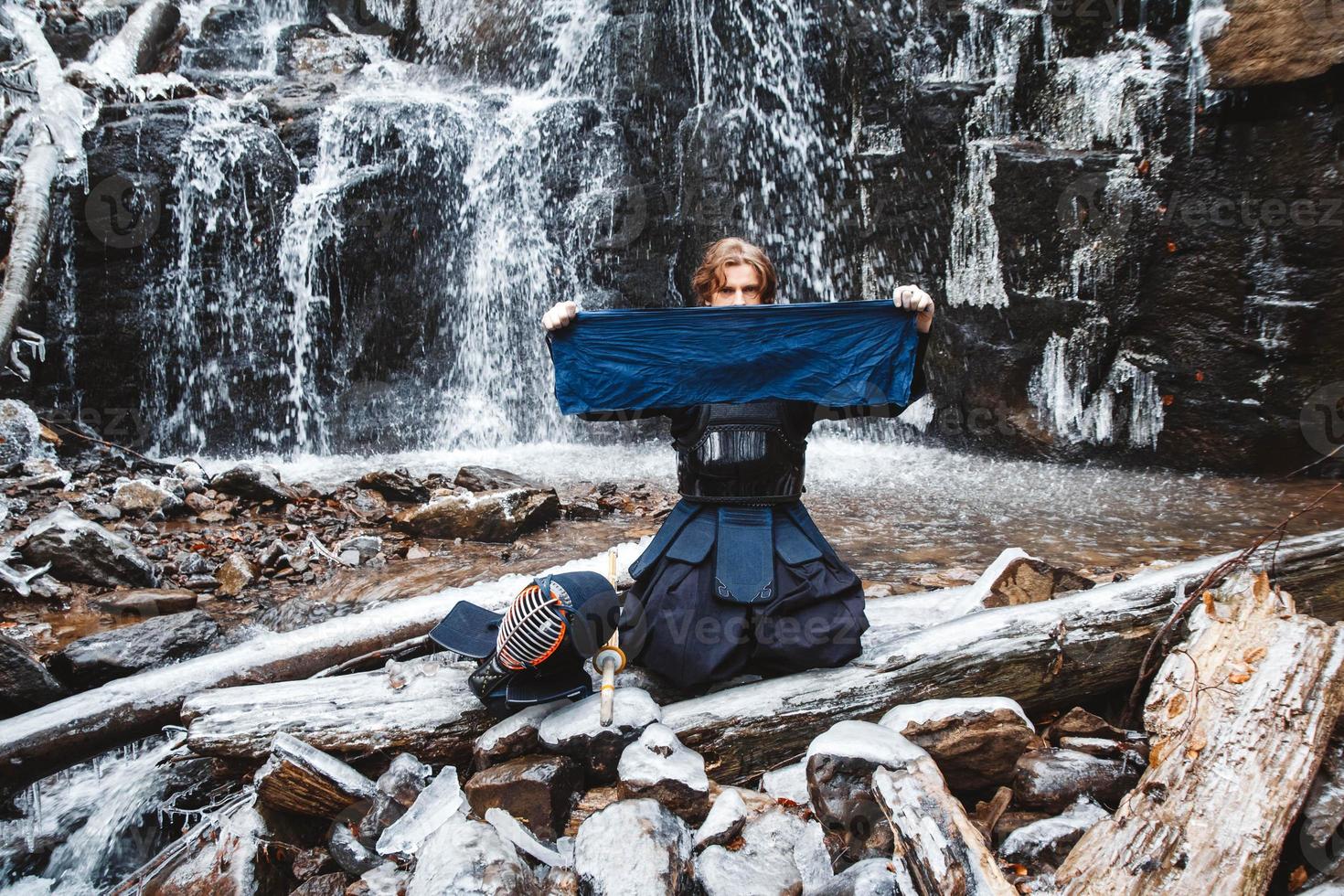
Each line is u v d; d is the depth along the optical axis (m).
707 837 2.16
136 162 7.57
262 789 2.34
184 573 4.39
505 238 8.61
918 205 7.61
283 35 10.18
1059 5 7.22
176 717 2.94
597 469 7.03
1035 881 1.99
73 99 7.65
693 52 8.87
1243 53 6.28
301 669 3.13
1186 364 6.77
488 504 5.04
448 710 2.57
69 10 9.94
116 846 2.64
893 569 4.39
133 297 7.59
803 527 2.66
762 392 2.59
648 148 8.89
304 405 8.00
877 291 7.96
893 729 2.37
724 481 2.61
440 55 10.41
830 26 8.03
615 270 8.63
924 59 7.61
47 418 7.06
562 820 2.33
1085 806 2.25
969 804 2.41
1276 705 2.21
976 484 6.41
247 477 5.43
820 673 2.59
